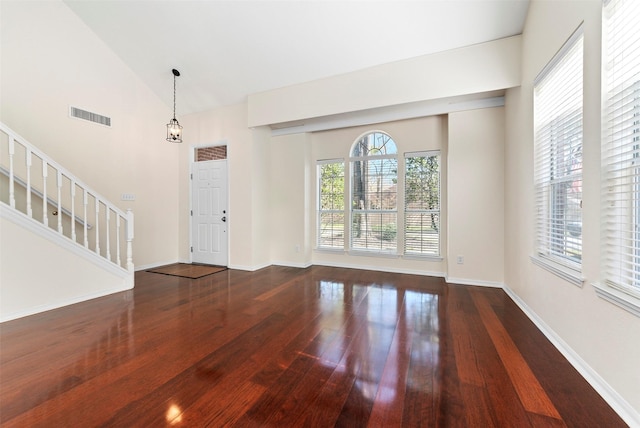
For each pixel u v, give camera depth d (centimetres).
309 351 206
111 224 430
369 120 420
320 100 404
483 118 359
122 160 443
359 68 376
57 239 294
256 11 325
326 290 357
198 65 417
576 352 185
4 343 216
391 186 450
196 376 174
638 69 145
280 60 382
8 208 260
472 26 305
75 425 133
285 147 503
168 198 520
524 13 284
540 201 258
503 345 214
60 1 365
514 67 305
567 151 215
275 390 161
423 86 345
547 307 230
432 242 423
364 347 212
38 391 158
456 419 138
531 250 267
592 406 148
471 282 374
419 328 245
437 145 413
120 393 157
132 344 215
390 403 150
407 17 305
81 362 190
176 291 355
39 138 352
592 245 171
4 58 325
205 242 517
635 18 145
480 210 366
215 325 252
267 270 470
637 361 133
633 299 137
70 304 304
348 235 480
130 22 371
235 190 483
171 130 429
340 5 305
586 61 178
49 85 360
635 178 147
